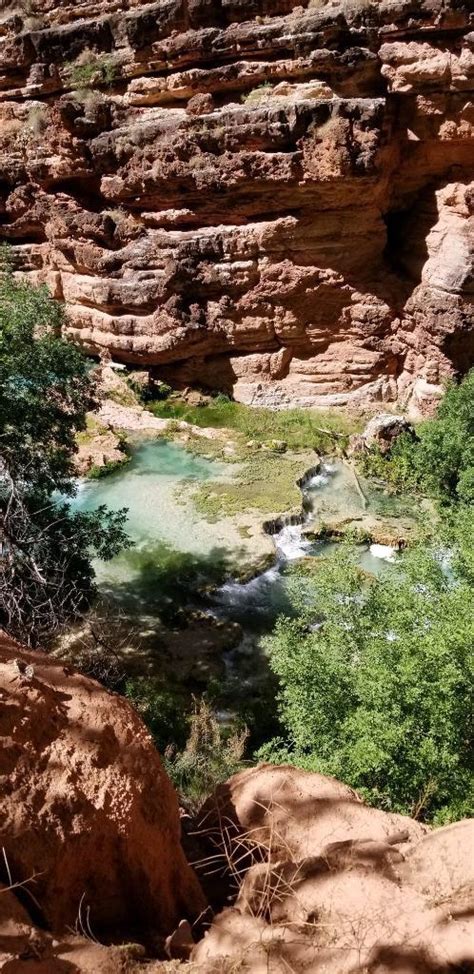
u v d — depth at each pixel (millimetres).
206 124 22969
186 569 18578
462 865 3619
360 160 21688
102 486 22094
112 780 3467
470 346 23250
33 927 2881
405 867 3672
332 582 10586
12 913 2873
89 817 3281
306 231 23422
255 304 24641
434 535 12125
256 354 25734
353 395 25594
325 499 21812
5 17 25969
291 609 17562
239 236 23766
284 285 24234
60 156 25750
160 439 24484
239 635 16516
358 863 3666
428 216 23828
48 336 14492
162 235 24641
